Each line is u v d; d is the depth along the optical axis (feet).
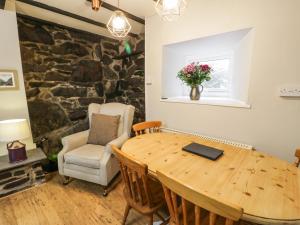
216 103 6.67
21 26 7.70
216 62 8.78
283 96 5.19
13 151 6.32
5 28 6.48
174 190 2.87
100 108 8.83
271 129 5.53
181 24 7.27
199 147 4.88
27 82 8.07
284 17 4.93
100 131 7.63
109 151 6.41
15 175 6.44
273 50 5.21
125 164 3.87
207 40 7.14
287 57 5.00
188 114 7.57
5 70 6.56
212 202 2.38
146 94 9.27
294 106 5.06
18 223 5.12
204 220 3.46
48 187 6.91
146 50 8.83
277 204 2.70
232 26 5.93
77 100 10.01
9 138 5.92
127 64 11.40
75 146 7.30
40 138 8.66
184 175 3.54
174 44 7.85
